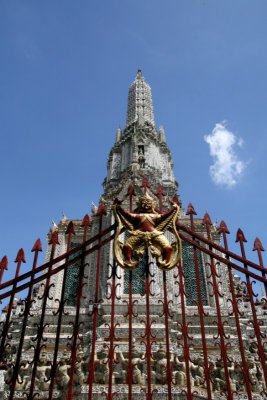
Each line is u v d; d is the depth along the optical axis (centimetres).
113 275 925
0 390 1364
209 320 2783
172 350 2298
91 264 3303
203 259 3316
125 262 919
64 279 915
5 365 1035
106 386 1900
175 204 999
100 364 2019
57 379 1988
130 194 1057
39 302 2972
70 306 3023
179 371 1970
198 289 911
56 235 984
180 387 1859
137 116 5388
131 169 4053
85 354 2256
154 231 949
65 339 2581
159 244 938
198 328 2695
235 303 894
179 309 2917
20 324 2741
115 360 1989
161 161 4753
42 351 2462
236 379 2033
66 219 3756
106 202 3678
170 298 2858
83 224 1011
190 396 786
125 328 2512
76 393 1884
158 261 923
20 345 827
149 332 859
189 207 1043
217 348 2453
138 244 941
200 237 981
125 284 2983
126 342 2364
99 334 2483
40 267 916
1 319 2734
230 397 781
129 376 805
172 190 4309
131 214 978
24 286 886
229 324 2725
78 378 1944
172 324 2609
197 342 2505
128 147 4703
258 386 1997
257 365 2130
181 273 945
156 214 989
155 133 5062
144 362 2092
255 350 2370
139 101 5784
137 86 6094
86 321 2781
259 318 2814
